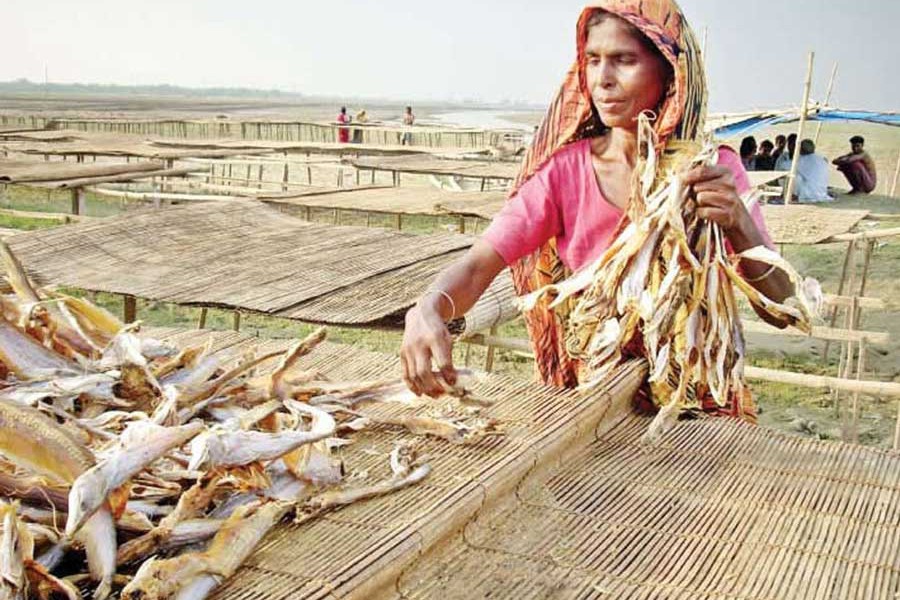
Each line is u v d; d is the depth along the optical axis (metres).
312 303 4.89
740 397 3.78
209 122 34.31
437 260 5.92
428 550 2.36
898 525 2.71
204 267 5.55
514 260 3.66
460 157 18.81
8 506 2.02
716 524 2.69
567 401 3.38
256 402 3.07
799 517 2.74
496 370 8.25
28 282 3.53
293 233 6.54
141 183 19.61
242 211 7.01
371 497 2.62
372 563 2.16
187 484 2.58
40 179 11.41
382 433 3.15
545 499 2.81
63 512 2.24
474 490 2.55
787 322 3.23
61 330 3.20
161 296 4.96
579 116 3.62
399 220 10.27
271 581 2.18
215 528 2.32
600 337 3.51
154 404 2.93
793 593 2.35
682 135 3.43
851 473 3.05
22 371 2.95
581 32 3.51
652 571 2.43
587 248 3.72
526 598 2.28
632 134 3.52
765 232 3.33
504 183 18.20
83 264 5.54
